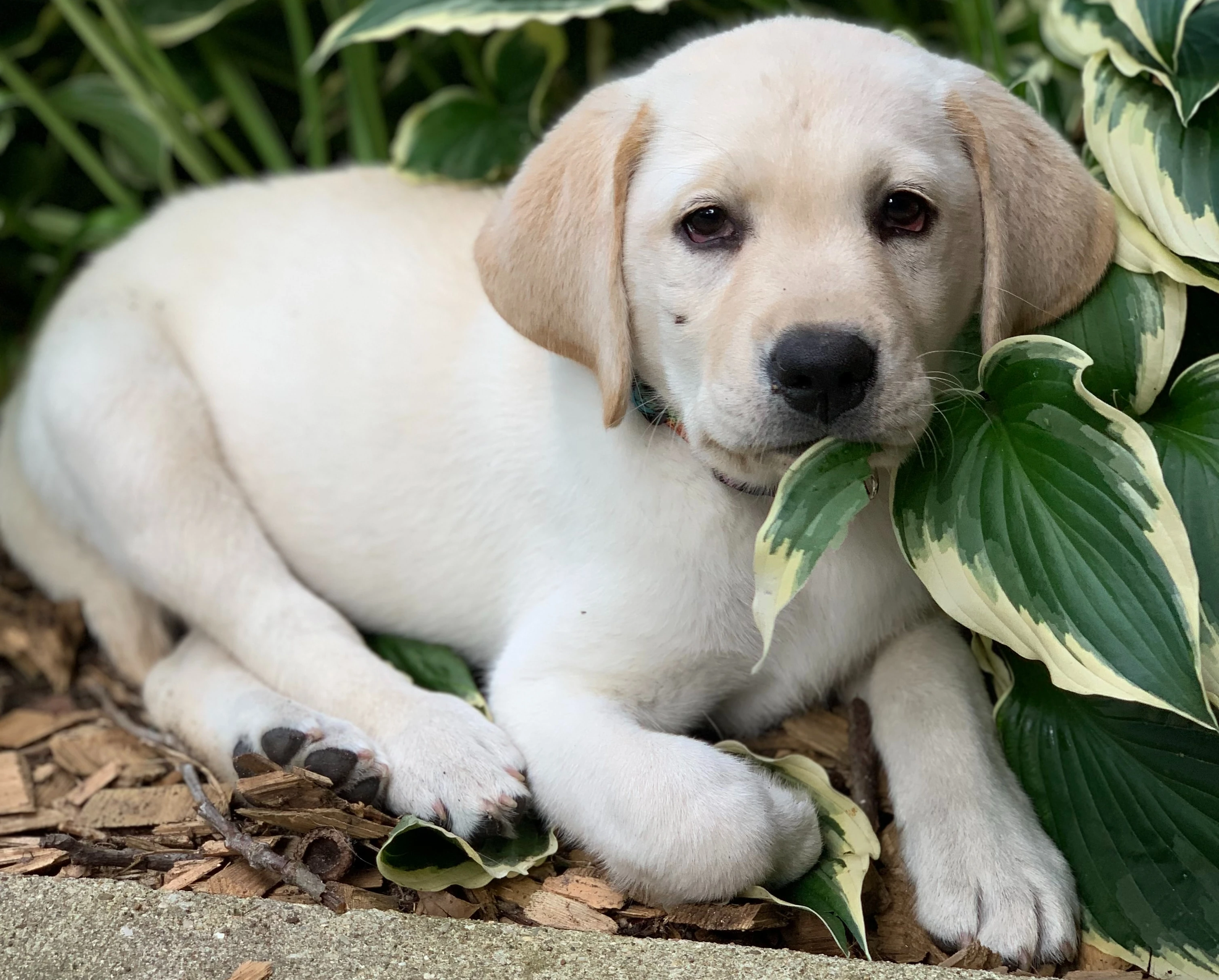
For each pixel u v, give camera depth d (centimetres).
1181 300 78
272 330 88
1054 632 75
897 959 77
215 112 113
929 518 77
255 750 82
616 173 77
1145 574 74
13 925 73
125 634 92
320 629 86
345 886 78
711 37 80
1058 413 76
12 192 116
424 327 86
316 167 106
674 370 78
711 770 77
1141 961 76
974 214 77
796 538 75
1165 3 81
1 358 111
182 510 87
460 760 80
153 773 85
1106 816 79
